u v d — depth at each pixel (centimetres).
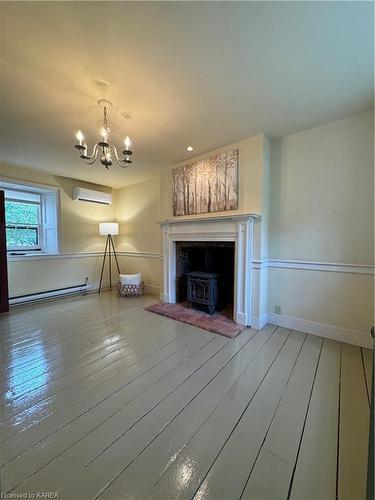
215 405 148
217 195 304
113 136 265
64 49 143
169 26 129
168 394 158
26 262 386
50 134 258
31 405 147
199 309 340
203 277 322
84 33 132
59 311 339
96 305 371
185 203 345
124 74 166
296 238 264
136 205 480
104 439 122
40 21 125
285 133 261
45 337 249
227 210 294
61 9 119
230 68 161
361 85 180
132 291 427
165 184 380
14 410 142
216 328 269
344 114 223
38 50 143
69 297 424
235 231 285
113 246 520
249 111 216
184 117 225
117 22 126
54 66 157
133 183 479
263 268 273
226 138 272
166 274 381
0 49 142
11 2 114
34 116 220
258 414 141
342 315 238
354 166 227
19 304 371
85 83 175
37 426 130
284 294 275
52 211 430
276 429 130
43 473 104
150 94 189
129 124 238
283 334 256
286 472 106
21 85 176
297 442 121
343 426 132
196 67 160
